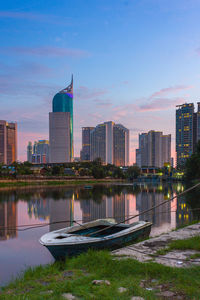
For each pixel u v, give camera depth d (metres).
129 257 8.34
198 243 9.45
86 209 43.12
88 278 6.61
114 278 6.51
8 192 90.94
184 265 7.43
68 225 27.75
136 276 6.56
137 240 14.80
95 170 190.25
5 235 22.36
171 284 5.97
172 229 19.72
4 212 41.28
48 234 13.40
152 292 5.44
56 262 11.03
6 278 11.45
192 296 5.25
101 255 8.55
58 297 5.51
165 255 8.52
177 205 40.31
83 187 122.19
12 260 14.98
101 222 17.12
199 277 6.24
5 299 5.84
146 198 61.16
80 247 11.87
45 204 52.50
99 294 5.46
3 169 142.75
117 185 140.12
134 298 5.21
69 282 6.25
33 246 18.41
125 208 42.88
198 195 56.62
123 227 16.44
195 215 29.02
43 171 179.88
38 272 8.79
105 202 54.09
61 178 159.62
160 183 164.12
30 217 35.84
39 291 6.27
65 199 63.03
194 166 92.50
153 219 27.12
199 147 90.25
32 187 120.06
